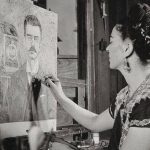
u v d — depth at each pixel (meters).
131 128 0.98
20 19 1.15
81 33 1.79
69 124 1.57
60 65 1.57
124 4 2.41
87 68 1.76
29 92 1.20
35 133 1.21
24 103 1.17
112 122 1.30
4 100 1.06
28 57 1.20
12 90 1.11
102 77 2.01
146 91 1.01
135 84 1.08
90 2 1.81
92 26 1.82
